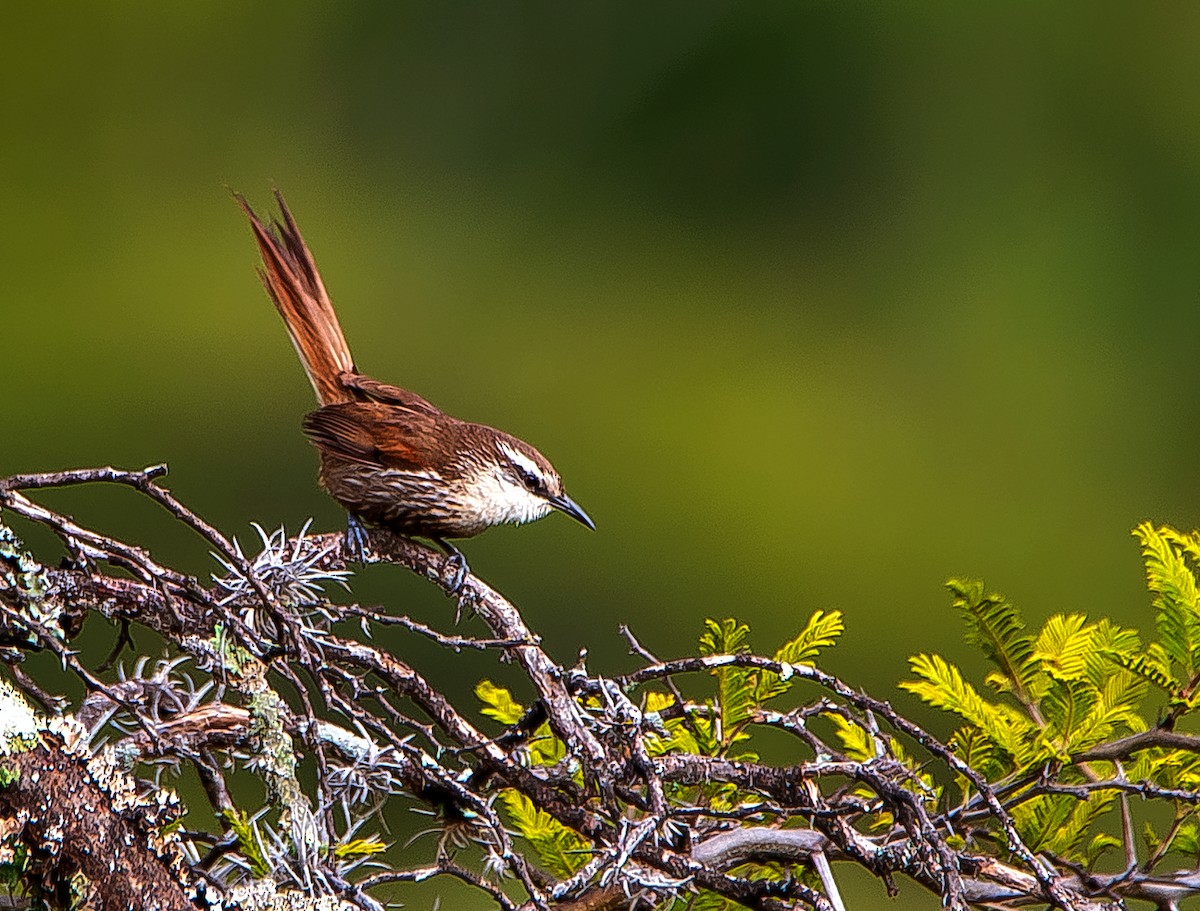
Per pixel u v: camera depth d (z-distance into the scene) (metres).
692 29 19.44
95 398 17.64
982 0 19.08
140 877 3.45
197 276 18.64
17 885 3.41
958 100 19.23
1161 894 4.59
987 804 4.17
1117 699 4.78
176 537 16.42
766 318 19.14
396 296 19.05
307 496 17.31
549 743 5.11
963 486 17.91
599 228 19.45
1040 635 4.94
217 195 19.02
